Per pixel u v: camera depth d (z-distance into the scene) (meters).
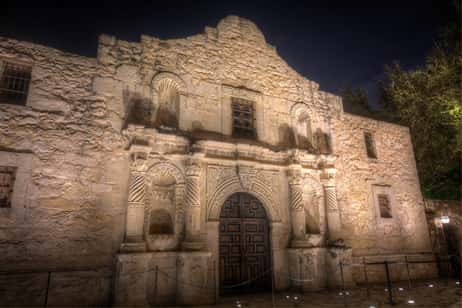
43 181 7.98
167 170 9.45
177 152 9.66
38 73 8.62
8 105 8.05
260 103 11.87
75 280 7.68
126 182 8.94
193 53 11.02
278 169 11.40
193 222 9.14
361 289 10.65
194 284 8.56
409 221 14.04
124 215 8.65
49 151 8.23
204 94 10.84
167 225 9.30
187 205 9.28
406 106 18.39
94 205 8.40
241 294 9.80
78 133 8.67
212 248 9.49
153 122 9.66
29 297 7.14
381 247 12.86
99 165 8.72
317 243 11.19
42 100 8.48
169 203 9.54
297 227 10.79
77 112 8.80
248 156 10.80
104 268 8.09
